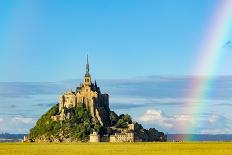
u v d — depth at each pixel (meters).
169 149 197.25
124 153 163.38
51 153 167.88
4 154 163.00
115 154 159.25
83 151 183.12
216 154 155.88
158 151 175.75
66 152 175.75
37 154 162.50
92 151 183.25
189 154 155.88
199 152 165.38
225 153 159.75
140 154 157.75
